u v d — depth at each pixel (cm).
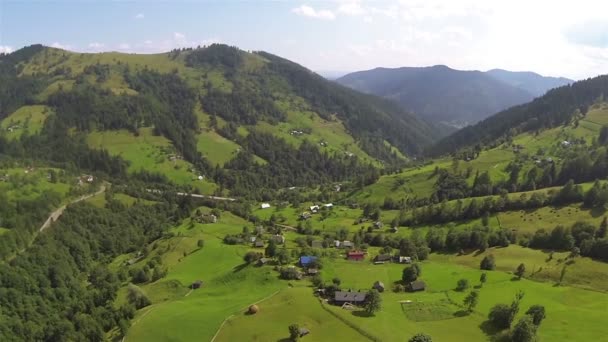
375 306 11106
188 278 15738
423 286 13162
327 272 14800
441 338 10044
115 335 11956
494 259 15875
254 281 14288
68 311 14625
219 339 10519
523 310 11344
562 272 14075
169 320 11775
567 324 10612
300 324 10700
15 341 13238
